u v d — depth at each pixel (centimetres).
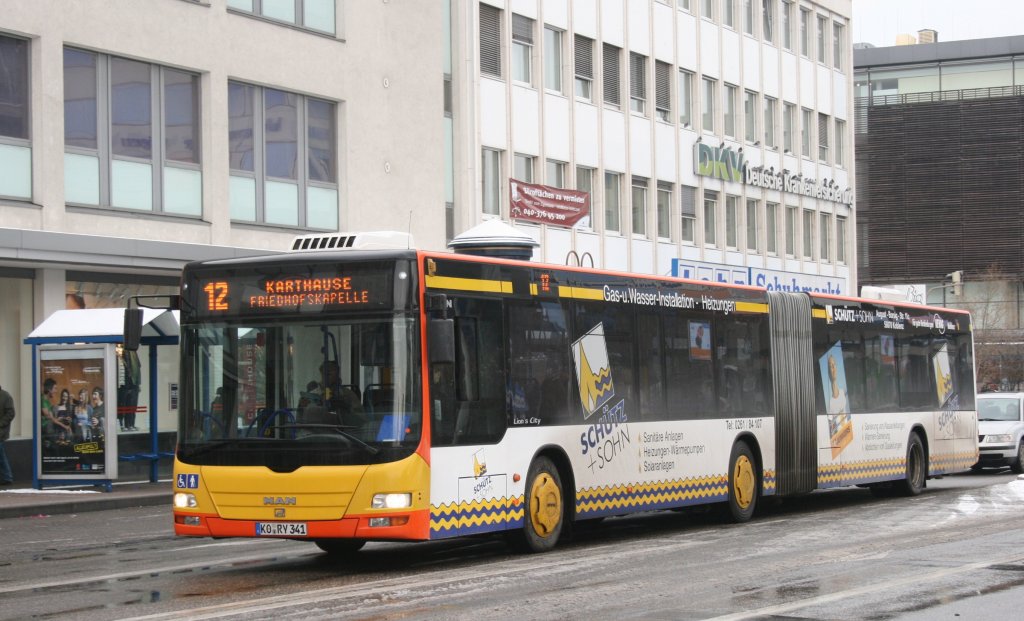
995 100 8444
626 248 4416
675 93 4712
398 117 3478
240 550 1576
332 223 3316
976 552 1438
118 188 2805
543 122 4038
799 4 5606
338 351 1309
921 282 8606
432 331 1309
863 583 1193
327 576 1292
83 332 2381
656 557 1422
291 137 3219
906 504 2195
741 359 1916
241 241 3056
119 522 2003
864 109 8800
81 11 2716
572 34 4175
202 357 1348
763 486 1942
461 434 1354
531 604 1080
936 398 2544
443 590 1169
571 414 1534
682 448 1748
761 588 1167
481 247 1959
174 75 2942
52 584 1256
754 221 5278
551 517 1489
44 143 2639
